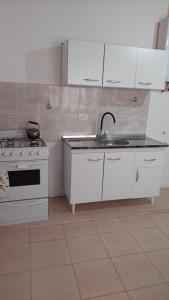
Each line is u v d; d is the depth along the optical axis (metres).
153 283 1.75
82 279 1.76
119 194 2.75
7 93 2.60
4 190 2.29
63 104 2.80
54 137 2.88
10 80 2.58
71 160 2.46
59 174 3.04
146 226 2.51
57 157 2.96
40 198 2.44
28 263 1.90
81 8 2.60
